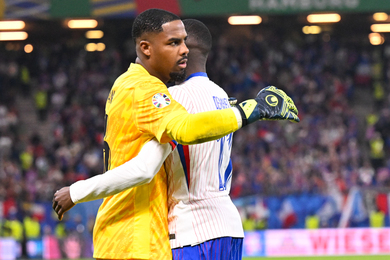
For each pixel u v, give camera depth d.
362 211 49.47
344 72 82.81
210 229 9.94
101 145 71.44
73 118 75.62
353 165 65.69
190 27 10.82
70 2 60.06
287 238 48.94
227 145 10.63
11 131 72.50
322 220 49.78
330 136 70.06
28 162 67.00
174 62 9.70
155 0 60.56
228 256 10.20
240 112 8.77
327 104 77.25
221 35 86.31
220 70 82.62
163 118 8.84
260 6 61.50
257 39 85.88
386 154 69.88
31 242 48.81
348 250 48.50
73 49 85.50
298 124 71.56
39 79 81.62
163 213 9.83
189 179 9.95
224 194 10.51
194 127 8.54
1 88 78.94
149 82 9.35
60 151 68.00
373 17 78.81
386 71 83.62
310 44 85.75
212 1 61.44
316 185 58.59
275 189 58.06
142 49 9.80
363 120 78.94
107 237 9.69
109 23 80.31
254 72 82.56
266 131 69.12
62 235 48.94
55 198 9.62
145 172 9.14
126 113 9.41
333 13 77.38
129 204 9.61
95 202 48.72
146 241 9.49
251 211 50.38
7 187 58.22
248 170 62.34
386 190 49.66
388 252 48.19
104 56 84.62
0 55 83.75
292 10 61.56
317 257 44.81
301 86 80.31
